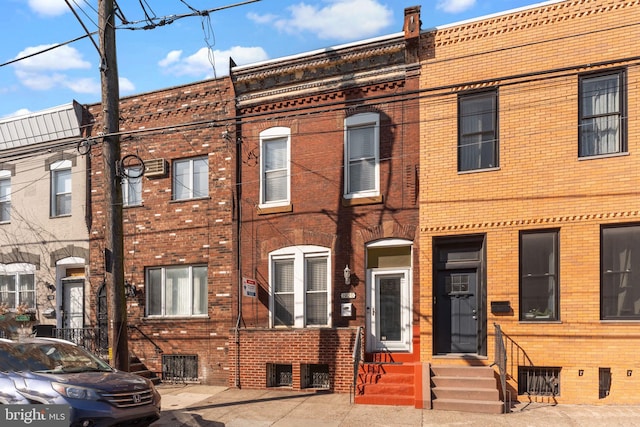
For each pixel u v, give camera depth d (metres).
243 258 13.42
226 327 13.46
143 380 8.72
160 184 14.74
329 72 13.02
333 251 12.53
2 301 16.52
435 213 11.79
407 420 9.42
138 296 14.57
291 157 13.20
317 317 12.74
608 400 10.19
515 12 11.50
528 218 11.07
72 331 15.09
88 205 15.47
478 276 11.50
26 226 16.33
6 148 16.78
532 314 11.00
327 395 11.65
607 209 10.52
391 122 12.38
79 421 7.49
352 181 12.72
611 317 10.43
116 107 10.36
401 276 12.25
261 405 10.86
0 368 8.26
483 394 10.16
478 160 11.70
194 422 9.63
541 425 8.91
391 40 12.35
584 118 10.93
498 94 11.57
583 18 11.00
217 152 14.10
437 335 11.65
